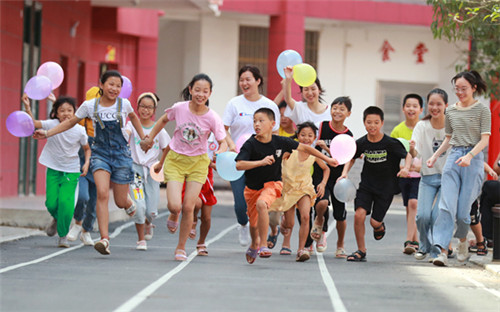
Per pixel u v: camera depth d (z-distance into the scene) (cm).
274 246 1975
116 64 4638
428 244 1788
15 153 3256
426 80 5188
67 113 1819
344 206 1798
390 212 3425
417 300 1219
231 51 4875
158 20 4788
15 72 3212
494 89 2620
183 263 1580
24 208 2533
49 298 1112
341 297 1212
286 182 1706
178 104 1623
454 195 1688
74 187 1836
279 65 1878
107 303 1088
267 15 4625
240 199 1816
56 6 3703
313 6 4669
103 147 1677
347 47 5097
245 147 1581
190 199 1617
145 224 2016
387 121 5175
